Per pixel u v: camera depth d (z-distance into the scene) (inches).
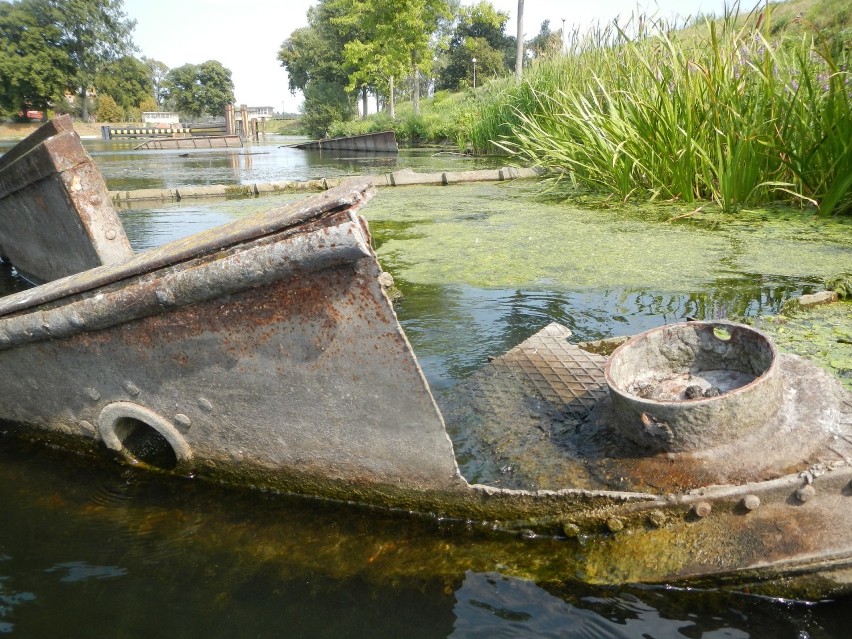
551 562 74.7
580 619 66.7
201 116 3383.4
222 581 76.2
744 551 68.2
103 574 78.2
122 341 91.8
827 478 68.1
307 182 468.1
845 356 115.3
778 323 136.6
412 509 86.1
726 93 262.8
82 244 173.6
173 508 92.1
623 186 311.4
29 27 2180.1
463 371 125.0
